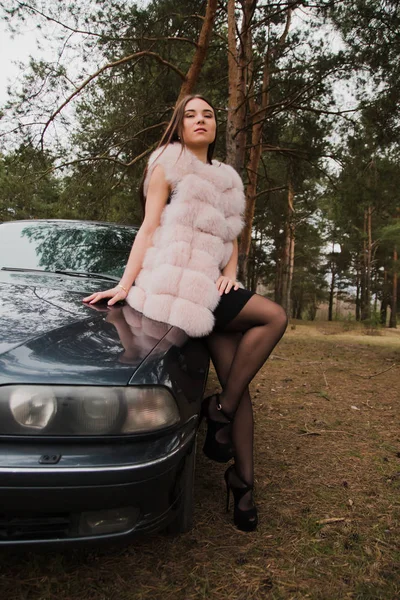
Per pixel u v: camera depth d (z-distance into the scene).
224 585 1.54
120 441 1.27
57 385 1.25
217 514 1.98
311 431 3.16
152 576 1.56
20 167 7.52
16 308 1.63
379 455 2.76
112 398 1.27
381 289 37.75
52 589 1.48
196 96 1.88
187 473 1.70
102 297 1.84
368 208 9.52
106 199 8.48
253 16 8.10
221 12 8.41
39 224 2.99
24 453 1.21
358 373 5.55
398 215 24.25
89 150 8.40
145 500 1.34
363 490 2.27
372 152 8.22
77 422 1.24
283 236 23.50
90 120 8.35
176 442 1.39
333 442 2.97
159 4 7.41
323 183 10.34
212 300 1.73
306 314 45.91
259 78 9.76
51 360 1.30
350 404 3.96
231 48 7.91
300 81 8.17
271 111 9.55
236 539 1.80
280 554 1.72
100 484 1.23
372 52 6.91
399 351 8.27
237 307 1.77
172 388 1.39
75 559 1.63
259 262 33.56
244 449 1.87
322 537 1.84
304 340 10.70
